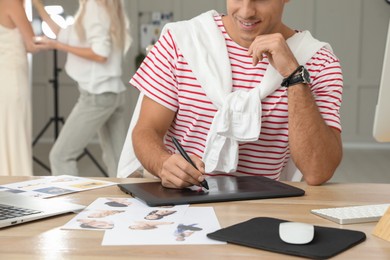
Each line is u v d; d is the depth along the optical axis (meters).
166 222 0.99
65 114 7.03
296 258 0.81
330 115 1.50
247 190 1.24
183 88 1.57
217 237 0.89
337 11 6.58
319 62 1.55
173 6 6.86
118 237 0.90
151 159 1.39
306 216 1.05
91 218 1.02
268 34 1.50
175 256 0.81
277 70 1.44
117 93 3.59
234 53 1.58
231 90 1.55
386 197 1.22
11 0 3.16
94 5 3.40
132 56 6.88
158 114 1.59
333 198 1.21
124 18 3.55
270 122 1.55
